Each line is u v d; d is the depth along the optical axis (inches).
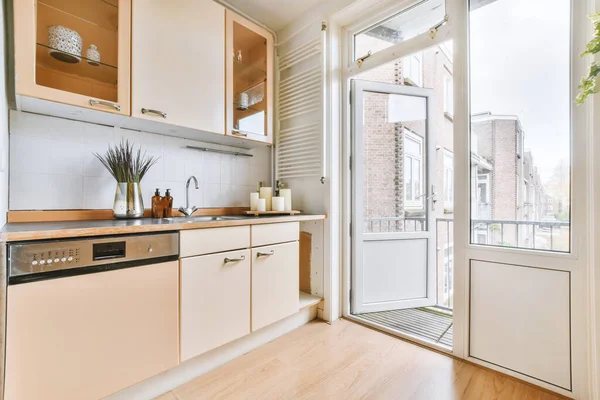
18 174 56.5
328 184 87.0
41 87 50.1
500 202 62.6
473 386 56.7
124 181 65.1
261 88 91.4
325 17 86.3
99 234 44.3
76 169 63.4
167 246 52.4
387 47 80.8
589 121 50.8
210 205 87.9
